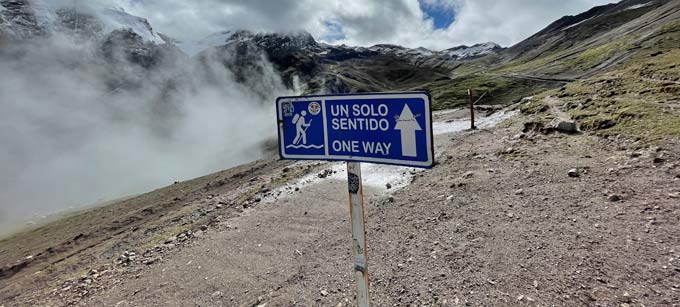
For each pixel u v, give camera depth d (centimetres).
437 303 429
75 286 682
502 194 716
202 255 714
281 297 512
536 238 527
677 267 405
